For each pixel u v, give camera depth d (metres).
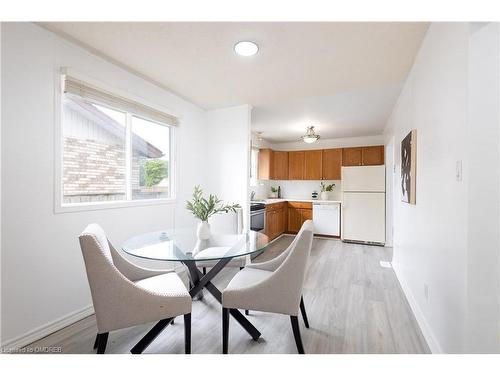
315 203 5.56
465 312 1.19
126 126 2.59
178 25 1.75
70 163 2.09
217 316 2.07
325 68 2.36
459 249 1.26
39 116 1.78
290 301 1.54
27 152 1.71
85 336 1.79
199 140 3.60
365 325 1.94
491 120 1.13
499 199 1.12
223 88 2.89
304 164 5.92
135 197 2.71
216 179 3.66
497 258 1.13
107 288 1.33
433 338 1.63
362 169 4.91
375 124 4.52
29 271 1.73
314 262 3.65
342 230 5.07
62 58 1.91
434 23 1.64
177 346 1.68
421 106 1.97
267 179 5.86
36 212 1.77
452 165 1.34
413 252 2.23
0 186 1.59
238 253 1.71
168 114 2.98
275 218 5.24
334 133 5.29
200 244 1.94
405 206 2.60
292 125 4.63
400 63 2.24
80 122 2.16
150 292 1.41
